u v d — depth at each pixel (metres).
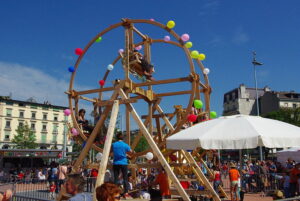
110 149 7.34
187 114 7.94
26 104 67.38
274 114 49.34
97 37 9.09
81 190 3.70
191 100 7.97
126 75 8.05
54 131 70.44
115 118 7.20
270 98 65.50
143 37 9.51
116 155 6.87
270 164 18.67
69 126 9.14
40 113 69.25
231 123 6.36
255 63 33.91
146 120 9.37
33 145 57.22
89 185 11.94
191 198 9.09
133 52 8.64
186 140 6.17
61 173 13.30
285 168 15.45
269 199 13.06
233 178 11.02
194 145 6.02
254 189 15.80
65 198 6.69
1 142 62.78
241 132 5.94
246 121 6.31
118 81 8.22
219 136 5.96
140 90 8.53
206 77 9.35
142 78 9.10
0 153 31.70
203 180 7.64
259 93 73.81
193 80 8.01
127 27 8.66
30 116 67.75
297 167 12.03
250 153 50.97
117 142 7.03
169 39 9.26
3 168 30.78
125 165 6.89
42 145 67.81
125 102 7.37
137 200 6.77
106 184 3.21
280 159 19.34
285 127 6.55
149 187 8.51
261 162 17.11
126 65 8.16
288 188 12.45
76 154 40.41
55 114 71.44
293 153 18.39
